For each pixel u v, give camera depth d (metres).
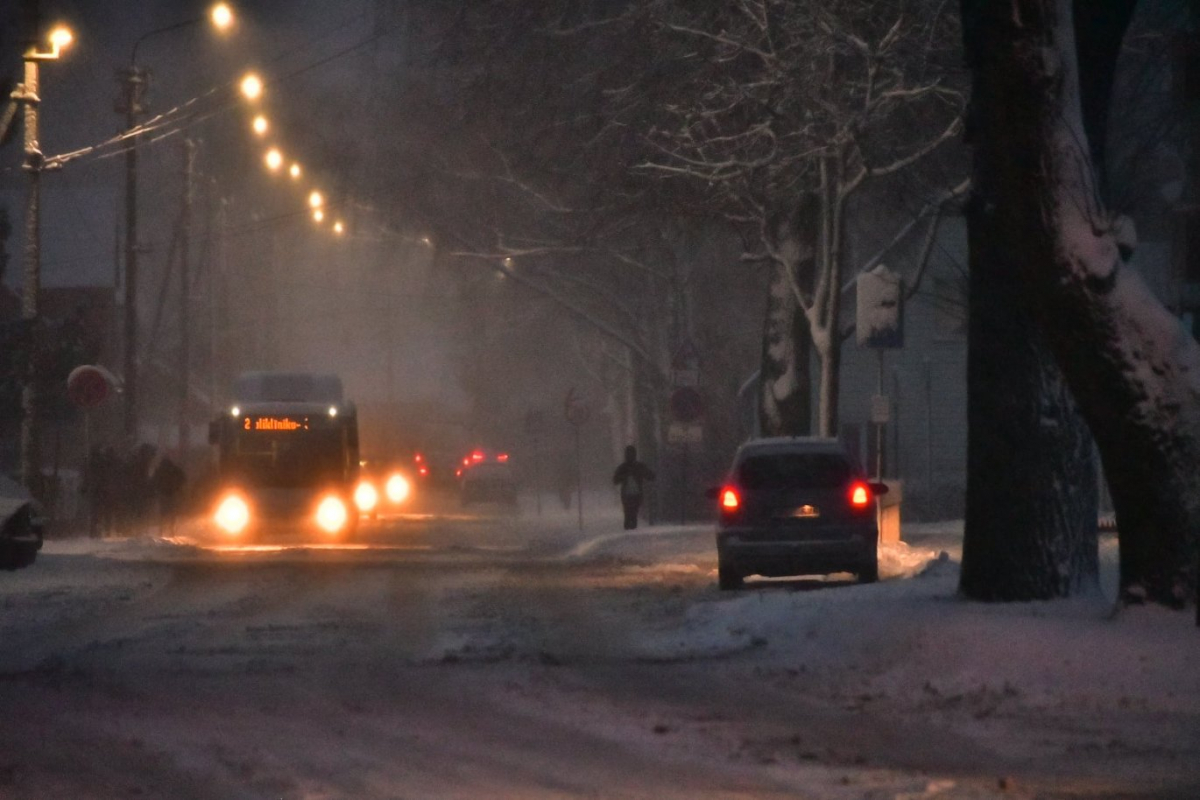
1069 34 58.22
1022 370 66.69
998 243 66.44
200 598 90.75
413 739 45.38
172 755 42.81
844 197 116.75
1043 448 66.75
